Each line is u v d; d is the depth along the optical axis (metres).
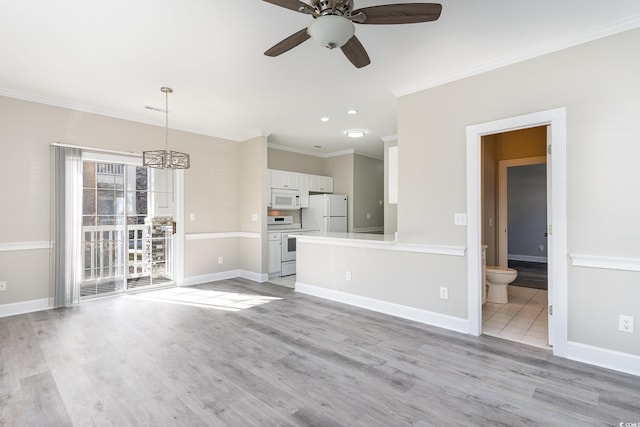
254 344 2.84
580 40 2.46
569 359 2.52
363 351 2.70
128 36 2.47
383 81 3.32
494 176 5.27
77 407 1.93
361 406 1.94
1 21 2.25
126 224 4.63
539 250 7.23
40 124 3.77
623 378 2.23
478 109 2.97
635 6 2.10
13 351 2.69
